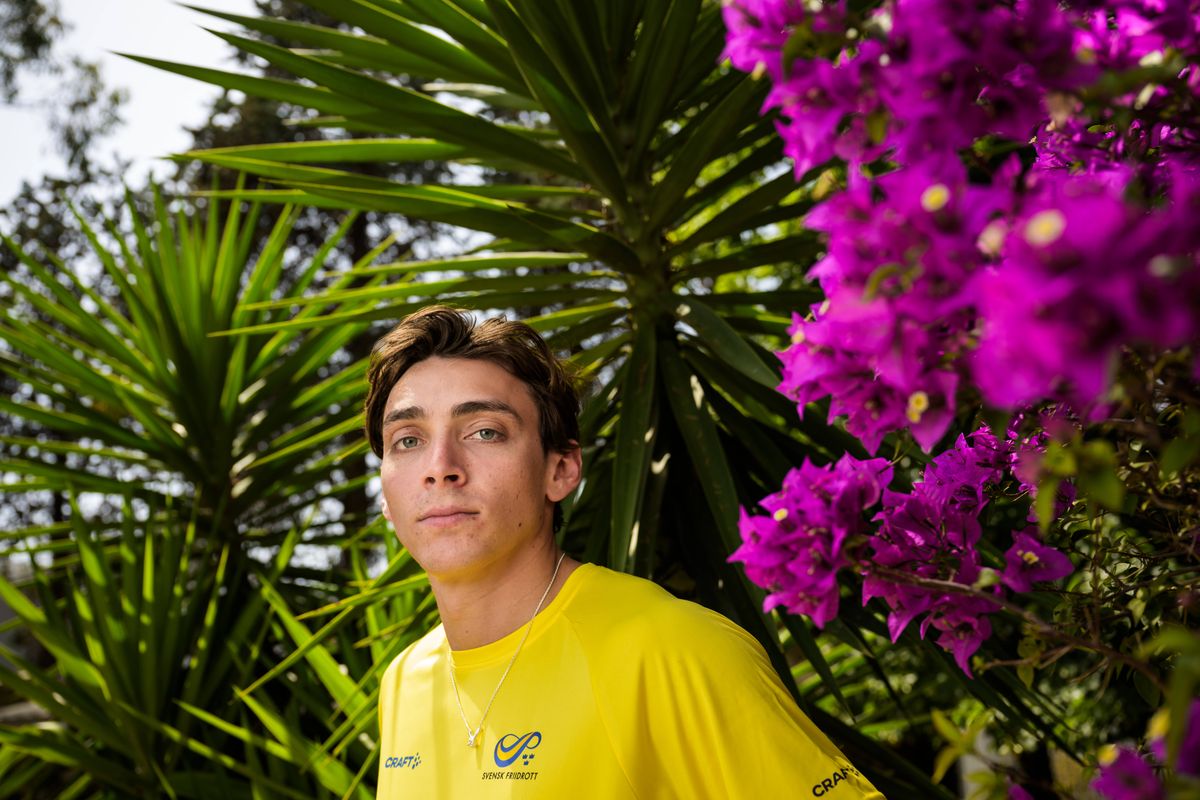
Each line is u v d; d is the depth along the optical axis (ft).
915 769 6.97
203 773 8.61
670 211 6.75
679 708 3.78
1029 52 2.04
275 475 10.98
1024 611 2.48
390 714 4.65
